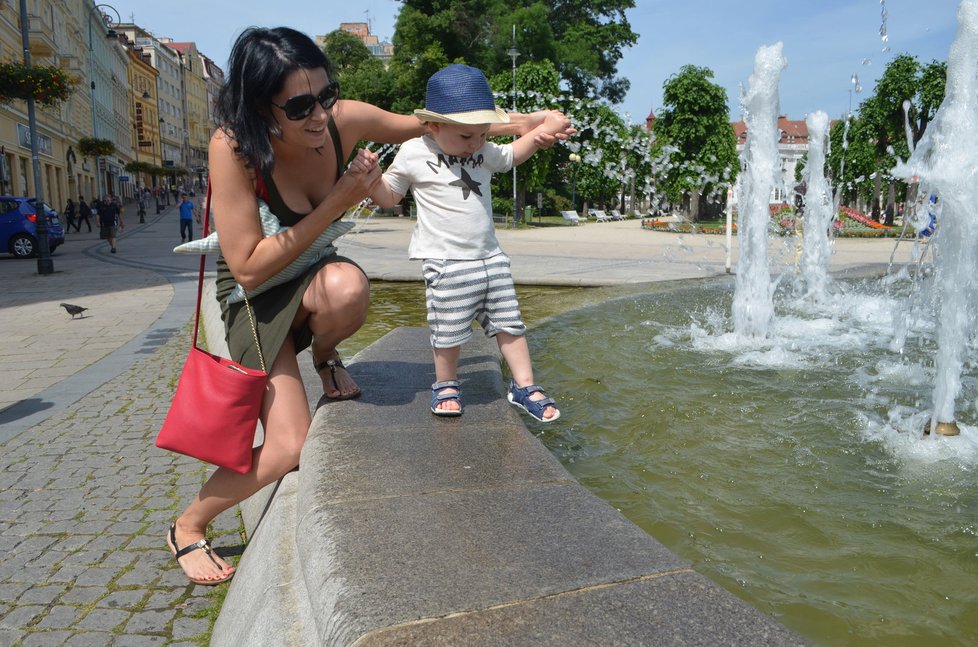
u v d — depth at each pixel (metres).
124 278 12.63
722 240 23.00
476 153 2.65
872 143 37.16
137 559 2.61
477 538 1.64
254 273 2.32
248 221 2.30
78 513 3.03
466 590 1.40
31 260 17.27
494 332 2.78
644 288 8.37
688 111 38.03
